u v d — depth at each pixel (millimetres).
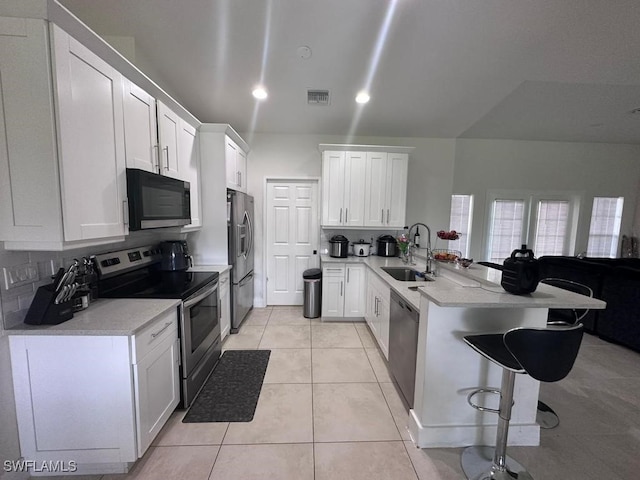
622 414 2053
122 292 1984
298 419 1961
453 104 3391
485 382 1733
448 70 2812
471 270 2244
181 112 2465
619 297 3100
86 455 1466
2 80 1212
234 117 3652
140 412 1491
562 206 4922
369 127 3934
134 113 1807
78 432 1451
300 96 3219
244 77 2900
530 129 4277
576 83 3043
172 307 1789
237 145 3500
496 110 3658
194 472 1547
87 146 1423
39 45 1199
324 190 3787
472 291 1695
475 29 2324
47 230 1286
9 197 1272
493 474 1517
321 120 3740
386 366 2656
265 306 4309
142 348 1497
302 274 4199
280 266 4297
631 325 2990
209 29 2326
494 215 4828
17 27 1188
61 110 1262
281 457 1652
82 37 1370
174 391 1895
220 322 2846
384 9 2154
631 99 3367
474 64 2730
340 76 2893
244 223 3564
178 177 2457
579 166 4844
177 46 2492
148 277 2465
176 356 1924
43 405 1426
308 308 3848
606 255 5043
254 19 2238
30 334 1361
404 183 3824
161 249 2682
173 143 2352
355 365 2670
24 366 1396
